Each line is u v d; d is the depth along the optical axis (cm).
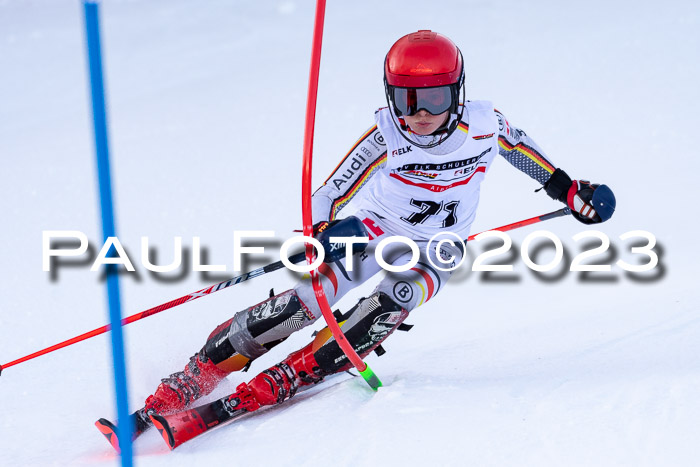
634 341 1087
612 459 738
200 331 1447
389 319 1058
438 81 1027
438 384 984
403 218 1167
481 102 1152
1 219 2386
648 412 804
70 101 3828
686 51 3906
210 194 2530
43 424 1087
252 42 4597
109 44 4566
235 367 1105
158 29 4747
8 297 1711
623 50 4000
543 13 4741
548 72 3772
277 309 1087
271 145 3084
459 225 1199
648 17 4519
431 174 1130
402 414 895
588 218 1215
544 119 3122
